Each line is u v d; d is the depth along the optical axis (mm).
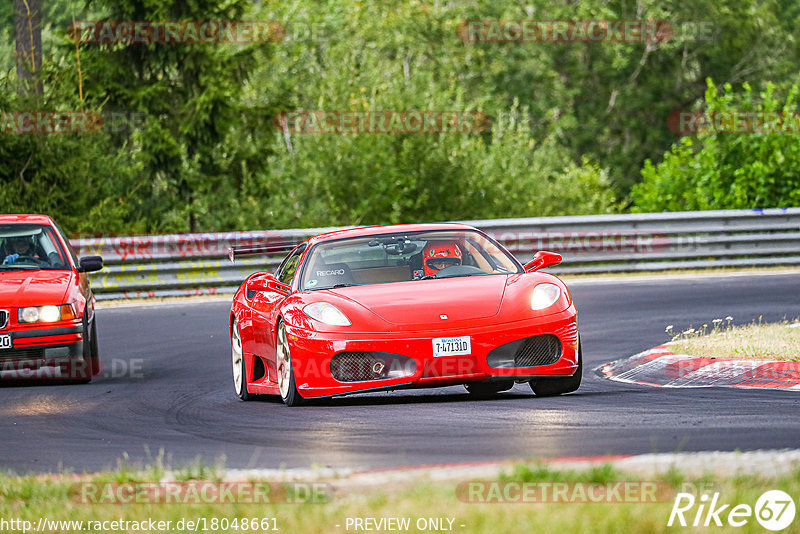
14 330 37938
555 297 30578
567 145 184750
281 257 68375
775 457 18719
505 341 29219
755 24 187375
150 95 102375
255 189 103125
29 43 92250
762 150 84562
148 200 102000
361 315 29812
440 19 163875
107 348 49000
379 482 18359
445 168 102250
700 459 18812
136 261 66188
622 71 190375
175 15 104188
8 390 38031
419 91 106375
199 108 103062
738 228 70688
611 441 22812
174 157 102688
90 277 65688
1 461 24859
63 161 87750
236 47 117312
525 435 24078
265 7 149625
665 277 66562
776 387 30703
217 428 28078
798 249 71000
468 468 19094
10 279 40031
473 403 29609
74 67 99125
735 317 48469
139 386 38125
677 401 28438
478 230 35500
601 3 182750
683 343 37844
